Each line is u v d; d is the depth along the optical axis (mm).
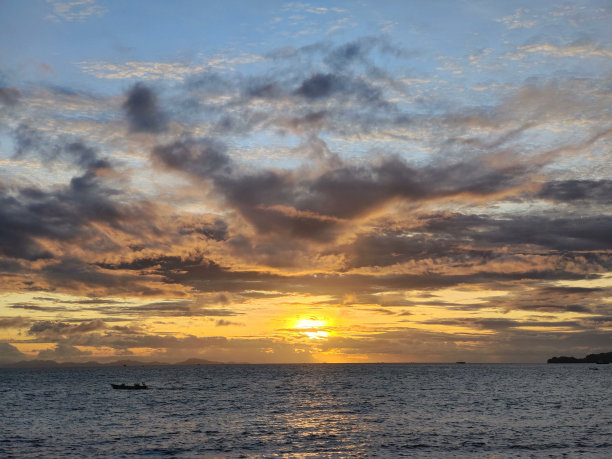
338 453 54656
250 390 156625
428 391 144250
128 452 55781
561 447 55750
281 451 56000
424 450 55500
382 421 79188
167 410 98375
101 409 100812
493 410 92562
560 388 152625
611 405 100062
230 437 64938
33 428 74188
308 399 121438
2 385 193250
